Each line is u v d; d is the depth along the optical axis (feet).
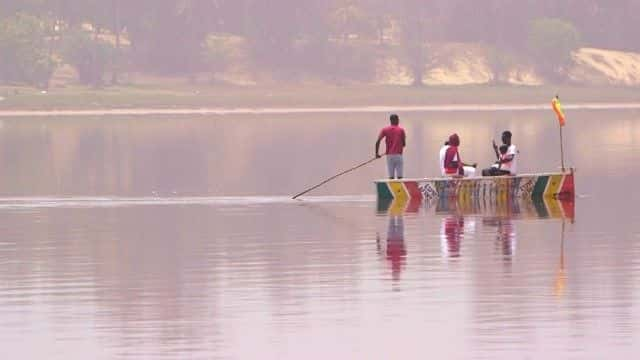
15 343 184.44
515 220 319.68
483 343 180.34
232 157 601.62
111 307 208.74
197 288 225.15
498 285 223.71
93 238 295.07
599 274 233.76
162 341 184.44
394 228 305.73
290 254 264.31
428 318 197.16
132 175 496.64
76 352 178.40
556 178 373.40
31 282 233.14
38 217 343.46
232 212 351.67
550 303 206.90
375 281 229.45
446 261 250.98
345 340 183.93
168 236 297.33
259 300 213.46
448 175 374.84
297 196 390.21
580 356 172.04
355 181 460.14
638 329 187.32
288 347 180.24
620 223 311.68
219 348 180.04
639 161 545.85
